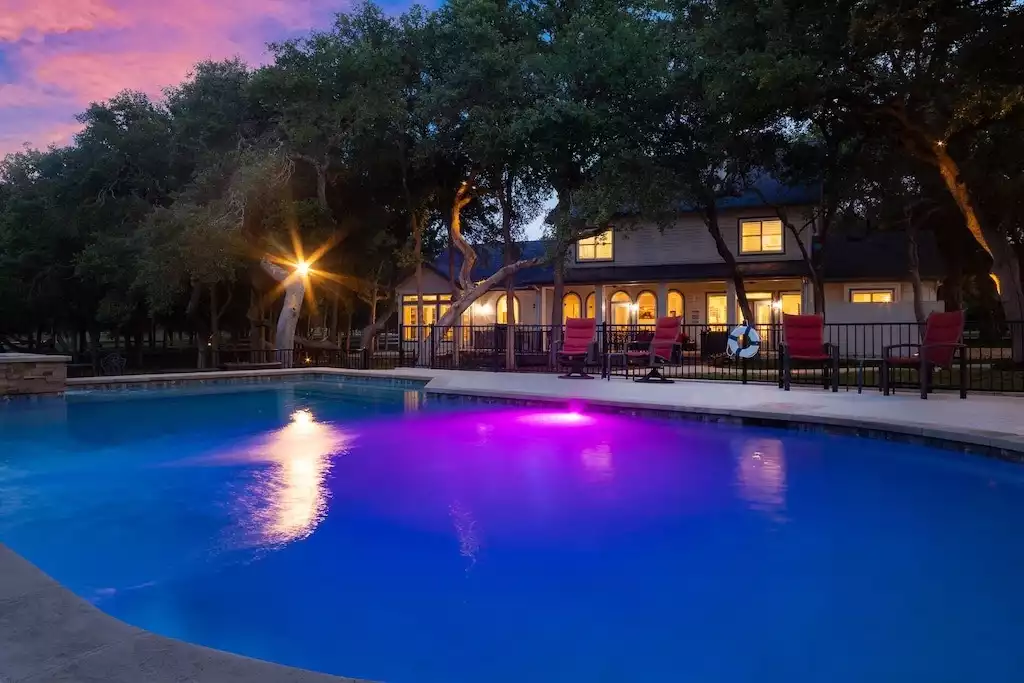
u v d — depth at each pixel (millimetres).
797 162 20125
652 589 3812
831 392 11461
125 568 4254
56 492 6219
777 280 25828
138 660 2227
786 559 4281
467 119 20094
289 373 17484
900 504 5535
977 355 22750
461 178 23359
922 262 25188
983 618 3389
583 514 5320
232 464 7414
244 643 3215
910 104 14656
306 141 20031
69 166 25203
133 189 25297
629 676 2857
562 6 21438
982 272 25234
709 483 6293
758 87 13414
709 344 22625
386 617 3477
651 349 14203
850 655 3027
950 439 7031
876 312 22844
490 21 20797
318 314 34656
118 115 24609
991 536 4703
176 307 30422
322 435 9336
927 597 3664
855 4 12859
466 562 4277
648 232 27281
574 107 18062
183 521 5270
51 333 42000
